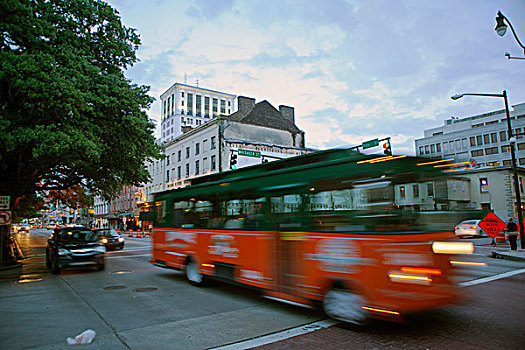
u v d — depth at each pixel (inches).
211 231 352.5
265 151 1595.7
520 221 679.1
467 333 210.1
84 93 488.7
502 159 2320.4
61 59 490.0
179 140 1977.1
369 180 207.3
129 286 389.4
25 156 579.2
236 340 206.5
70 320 253.4
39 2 518.3
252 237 292.7
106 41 616.1
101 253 513.0
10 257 643.5
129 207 2647.6
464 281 370.3
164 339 209.8
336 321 238.4
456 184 1472.7
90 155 499.2
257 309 279.9
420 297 191.5
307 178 247.1
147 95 652.1
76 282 420.8
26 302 314.2
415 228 204.2
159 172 2228.1
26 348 196.4
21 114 491.2
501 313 250.7
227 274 322.0
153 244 479.5
